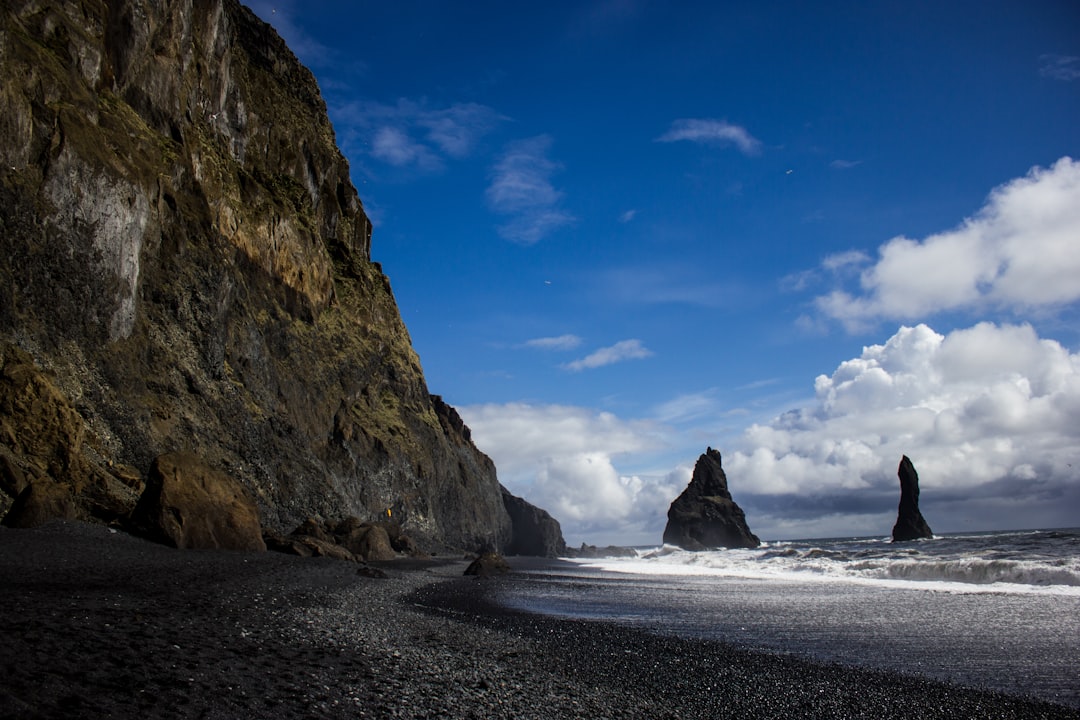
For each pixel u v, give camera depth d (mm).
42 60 33812
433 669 10648
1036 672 11414
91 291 33156
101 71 39625
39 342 30062
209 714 6969
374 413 68438
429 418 79188
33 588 13359
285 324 54781
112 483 27984
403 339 82062
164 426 36000
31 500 21094
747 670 11758
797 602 21375
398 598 20484
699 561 51219
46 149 31875
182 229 41719
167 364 38312
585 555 103062
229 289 45062
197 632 10828
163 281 39719
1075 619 16094
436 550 66562
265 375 48938
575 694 10023
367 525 43188
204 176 46688
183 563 20266
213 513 26453
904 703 9844
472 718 8344
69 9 38250
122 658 8383
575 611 19891
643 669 11773
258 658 9641
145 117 42875
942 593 21984
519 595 24094
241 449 41812
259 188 55656
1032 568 24266
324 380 58375
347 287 70438
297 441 49594
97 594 13422
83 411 31172
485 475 94062
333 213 74750
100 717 6320
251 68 66812
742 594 24391
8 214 29375
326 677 9195
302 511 45656
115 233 34750
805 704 9820
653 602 22266
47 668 7406
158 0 44719
